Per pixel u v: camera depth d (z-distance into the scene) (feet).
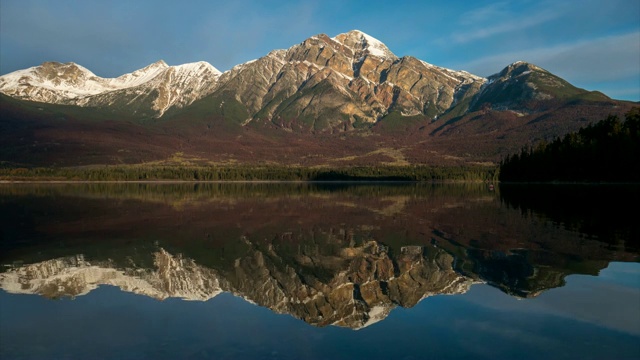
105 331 50.67
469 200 252.62
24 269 82.12
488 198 267.80
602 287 66.33
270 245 109.09
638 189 322.55
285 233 128.26
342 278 76.89
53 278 75.77
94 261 90.02
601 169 396.16
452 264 84.53
